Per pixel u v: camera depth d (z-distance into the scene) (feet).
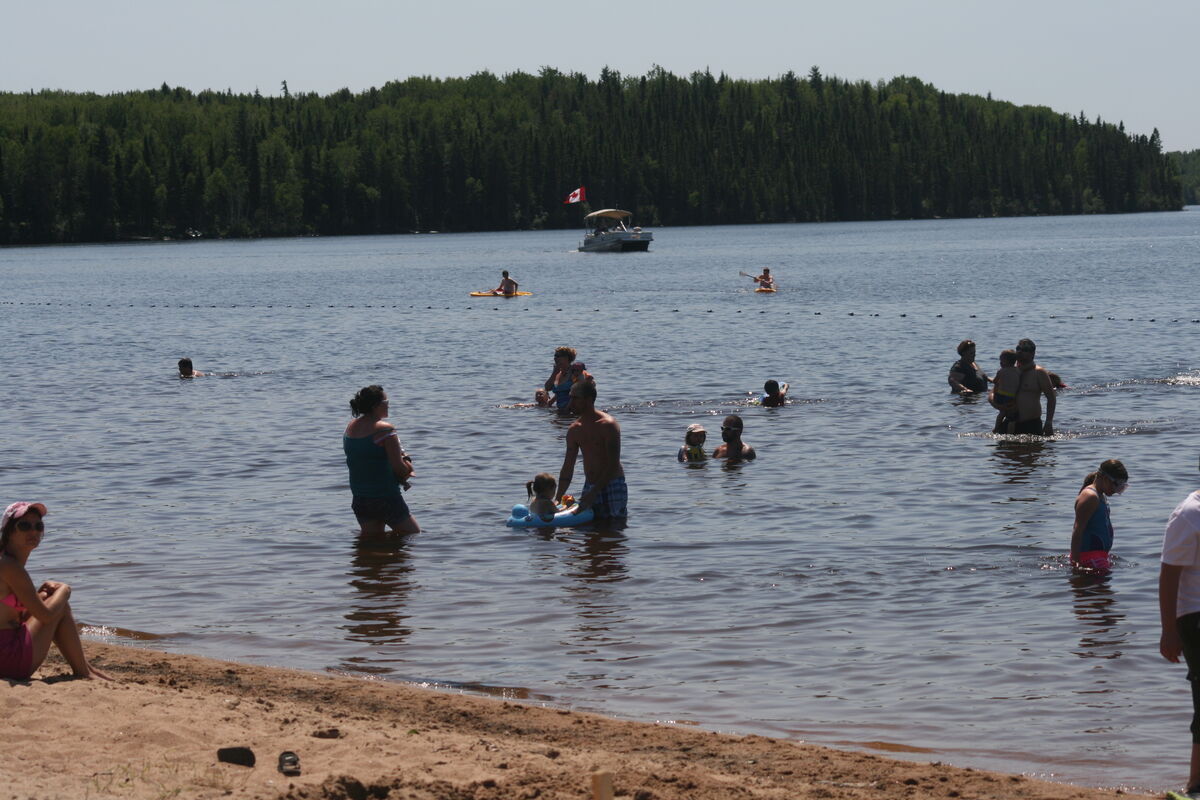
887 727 37.29
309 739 33.58
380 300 257.96
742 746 35.12
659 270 367.86
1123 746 35.53
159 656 43.60
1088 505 53.36
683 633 46.37
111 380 127.75
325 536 61.72
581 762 32.53
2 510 68.18
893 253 451.12
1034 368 86.63
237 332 187.62
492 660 43.96
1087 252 419.95
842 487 71.41
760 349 149.18
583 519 63.62
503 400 108.99
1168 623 30.78
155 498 70.95
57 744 32.09
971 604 49.16
